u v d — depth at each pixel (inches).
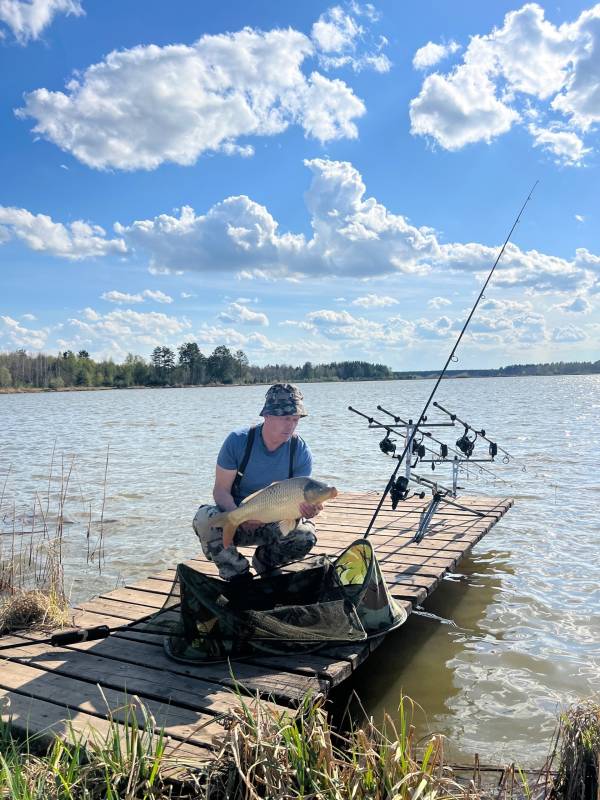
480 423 1178.0
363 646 177.6
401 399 2463.1
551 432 982.4
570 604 257.3
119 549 347.6
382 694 188.9
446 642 224.1
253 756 116.0
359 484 555.5
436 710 178.5
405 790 108.2
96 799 112.4
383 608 185.0
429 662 208.7
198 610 167.2
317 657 170.9
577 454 715.4
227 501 195.8
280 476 198.8
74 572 308.8
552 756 137.5
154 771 114.4
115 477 587.2
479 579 292.5
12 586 272.2
